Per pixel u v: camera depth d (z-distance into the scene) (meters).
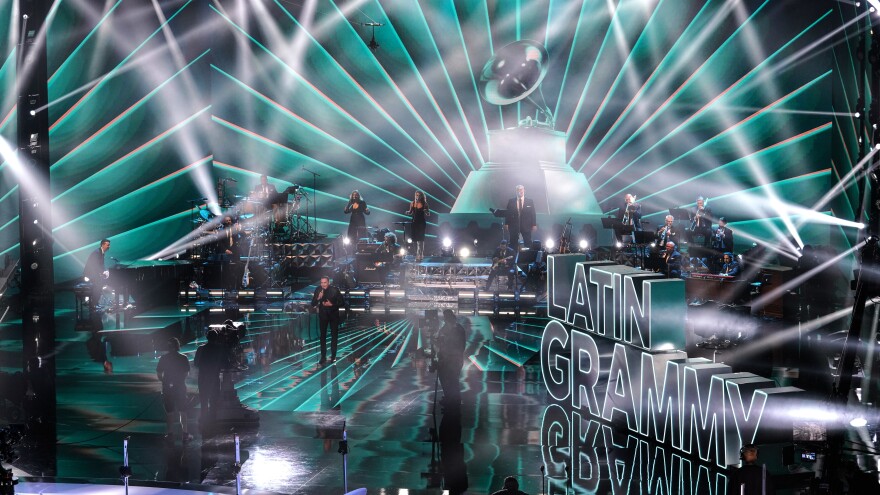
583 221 27.25
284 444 10.71
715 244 23.25
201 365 11.38
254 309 22.31
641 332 10.99
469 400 12.94
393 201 34.03
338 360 15.93
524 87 25.88
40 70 12.56
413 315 21.16
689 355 13.58
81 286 18.78
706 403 9.94
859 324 10.76
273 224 25.48
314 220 29.89
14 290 21.22
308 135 32.44
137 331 18.56
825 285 16.34
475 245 27.75
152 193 27.06
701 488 8.97
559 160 29.20
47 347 12.41
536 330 19.06
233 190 30.45
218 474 9.54
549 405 12.65
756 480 7.62
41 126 12.62
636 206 23.75
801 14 28.17
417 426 11.51
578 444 10.64
